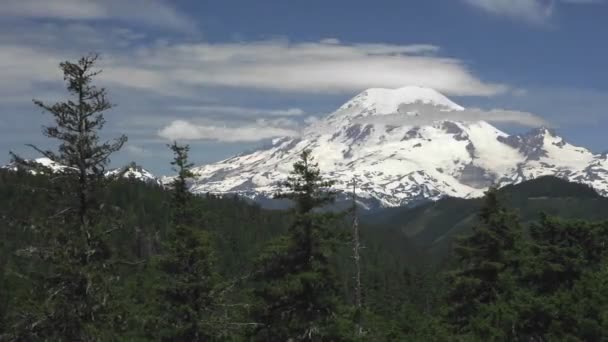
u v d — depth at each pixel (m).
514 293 33.78
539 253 37.41
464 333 35.25
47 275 24.16
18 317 23.73
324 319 27.50
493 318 32.41
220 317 30.09
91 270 24.19
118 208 25.64
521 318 31.45
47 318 23.70
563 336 30.25
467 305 36.25
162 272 30.42
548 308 30.81
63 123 24.31
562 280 36.69
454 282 35.97
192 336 29.89
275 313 27.73
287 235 27.30
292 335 27.55
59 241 24.17
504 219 36.53
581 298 31.66
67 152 24.45
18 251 23.75
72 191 24.55
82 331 23.94
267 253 27.00
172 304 30.09
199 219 31.70
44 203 24.45
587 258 38.25
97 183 24.77
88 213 24.97
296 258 27.17
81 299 24.31
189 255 29.78
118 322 25.17
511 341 31.53
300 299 27.33
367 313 33.53
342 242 27.22
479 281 35.09
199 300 30.08
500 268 35.66
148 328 29.59
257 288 27.23
